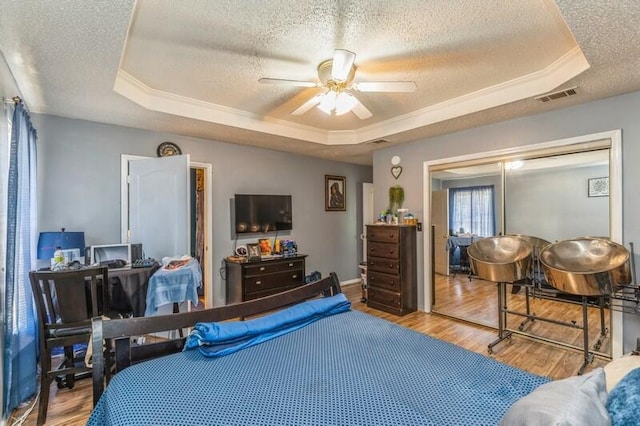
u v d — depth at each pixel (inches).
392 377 49.9
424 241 167.6
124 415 41.3
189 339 63.2
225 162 174.7
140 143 144.7
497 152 138.1
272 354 59.2
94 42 72.6
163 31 79.1
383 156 188.9
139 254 126.9
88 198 130.7
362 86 94.6
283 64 97.3
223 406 42.9
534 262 128.6
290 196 198.2
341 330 70.8
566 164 122.0
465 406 41.9
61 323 84.8
